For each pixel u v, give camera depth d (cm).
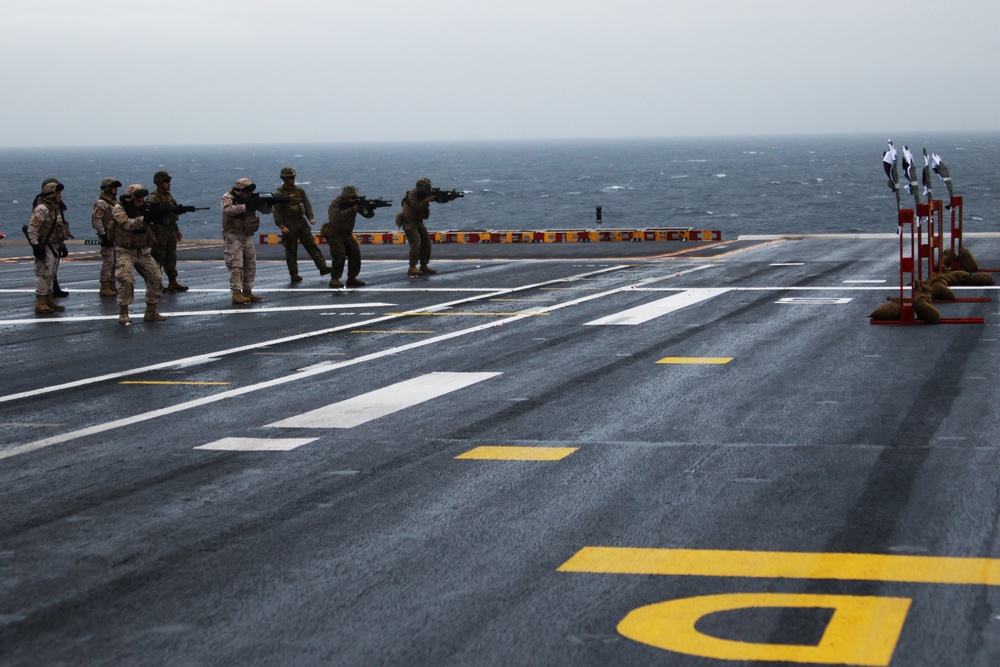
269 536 623
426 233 2230
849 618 486
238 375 1155
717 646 462
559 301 1728
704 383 1037
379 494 701
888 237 3100
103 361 1269
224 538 623
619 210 10381
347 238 1991
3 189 16075
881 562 555
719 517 635
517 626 488
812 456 763
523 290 1898
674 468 743
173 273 1998
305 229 2120
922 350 1191
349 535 621
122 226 1562
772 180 15525
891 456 757
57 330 1535
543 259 2573
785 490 684
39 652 476
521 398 992
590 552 581
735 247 2828
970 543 580
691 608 503
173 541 620
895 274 1989
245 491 718
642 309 1598
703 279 2006
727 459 762
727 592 521
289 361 1234
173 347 1360
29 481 760
